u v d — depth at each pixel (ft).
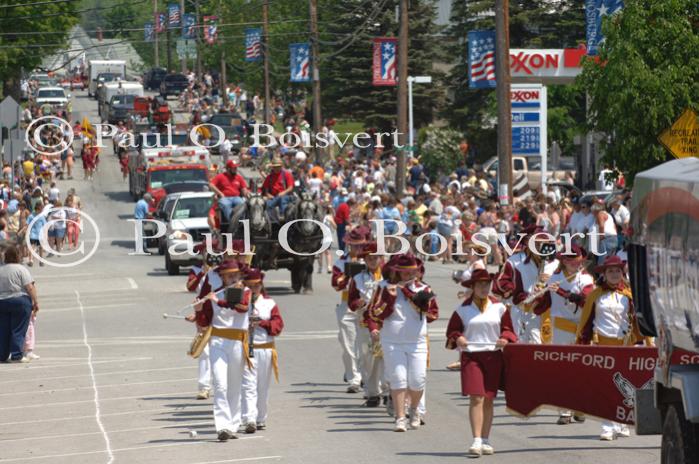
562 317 73.97
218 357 69.31
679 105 129.29
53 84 571.69
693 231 46.83
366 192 236.63
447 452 64.64
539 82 230.68
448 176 285.64
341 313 85.51
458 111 370.32
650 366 64.34
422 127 382.22
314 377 92.17
